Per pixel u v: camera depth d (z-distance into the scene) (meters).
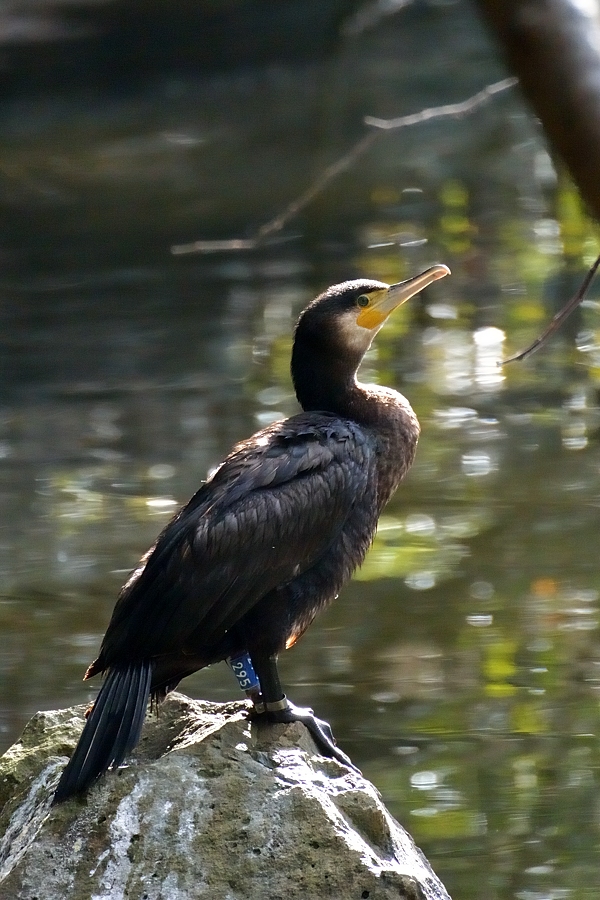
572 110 2.77
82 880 5.86
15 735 9.84
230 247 9.90
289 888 5.80
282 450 6.83
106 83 34.03
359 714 10.03
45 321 18.98
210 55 34.34
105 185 25.84
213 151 27.66
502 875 8.08
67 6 37.28
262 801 5.98
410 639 11.08
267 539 6.46
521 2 2.84
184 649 6.33
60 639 11.25
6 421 15.77
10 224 23.66
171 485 14.08
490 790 8.98
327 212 23.09
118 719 6.05
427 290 18.98
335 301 7.67
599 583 11.74
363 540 7.02
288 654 10.95
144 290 19.97
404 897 5.81
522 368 16.31
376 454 7.28
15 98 33.25
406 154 26.02
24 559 12.62
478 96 10.29
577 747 9.47
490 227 21.28
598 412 15.08
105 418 15.71
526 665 10.58
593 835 8.46
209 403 15.99
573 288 18.28
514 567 12.05
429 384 16.02
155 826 5.93
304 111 29.92
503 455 14.25
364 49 34.34
